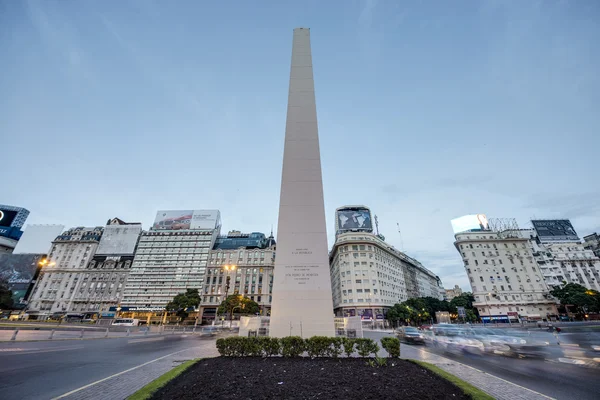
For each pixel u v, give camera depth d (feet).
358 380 26.99
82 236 331.16
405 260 334.65
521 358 49.26
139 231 328.08
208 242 308.19
